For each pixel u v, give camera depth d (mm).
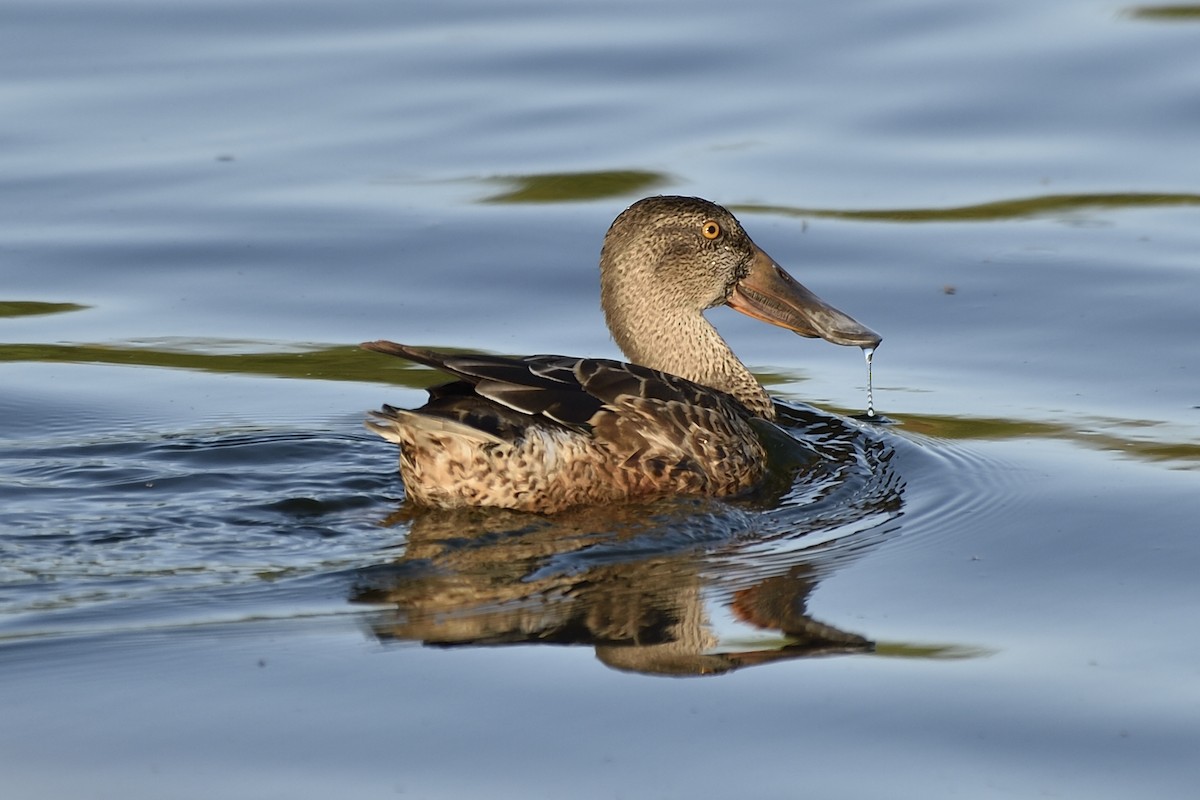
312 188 19828
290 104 21797
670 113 21500
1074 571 11023
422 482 11867
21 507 11961
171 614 10094
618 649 9703
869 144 20734
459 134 21062
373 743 8578
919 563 11195
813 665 9547
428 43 23547
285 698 9047
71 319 16766
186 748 8508
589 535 11477
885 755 8523
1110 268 17734
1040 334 16281
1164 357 15555
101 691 9109
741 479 12609
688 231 14250
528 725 8781
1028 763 8461
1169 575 10906
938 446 13750
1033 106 21422
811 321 14602
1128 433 13891
